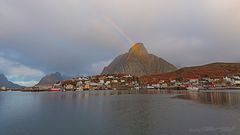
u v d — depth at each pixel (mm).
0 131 44688
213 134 38750
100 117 61094
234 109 72000
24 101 135250
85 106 93625
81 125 49625
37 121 56094
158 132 41344
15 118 61844
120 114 66125
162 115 62156
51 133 42656
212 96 152125
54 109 83875
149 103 102500
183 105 89562
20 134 42281
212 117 56188
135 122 51906
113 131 43219
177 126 45875
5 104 111875
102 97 167125
